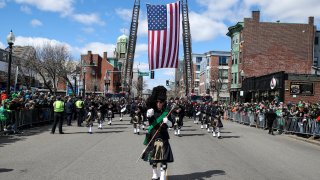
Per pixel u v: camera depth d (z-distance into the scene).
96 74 96.06
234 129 25.56
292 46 57.47
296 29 57.53
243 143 16.66
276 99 37.81
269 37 57.59
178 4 37.38
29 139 16.27
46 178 8.52
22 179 8.40
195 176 9.05
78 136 17.91
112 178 8.61
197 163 10.95
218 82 76.25
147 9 37.91
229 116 41.16
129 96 56.53
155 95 7.92
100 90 95.62
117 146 14.37
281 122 23.80
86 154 12.16
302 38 57.44
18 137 17.00
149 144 7.85
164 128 7.85
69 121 24.92
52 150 12.98
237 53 60.56
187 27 57.16
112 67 97.69
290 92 41.69
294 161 11.91
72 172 9.23
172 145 15.41
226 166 10.55
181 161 11.27
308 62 57.41
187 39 57.34
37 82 62.50
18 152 12.42
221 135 20.45
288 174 9.68
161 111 7.95
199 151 13.66
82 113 25.36
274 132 24.55
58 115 18.97
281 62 57.34
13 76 49.69
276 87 43.03
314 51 59.84
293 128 22.06
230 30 63.03
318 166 11.10
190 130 23.53
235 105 40.19
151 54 38.25
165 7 37.69
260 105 29.94
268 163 11.30
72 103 25.30
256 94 51.25
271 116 23.05
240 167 10.45
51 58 55.16
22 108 20.72
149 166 10.13
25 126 21.75
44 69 57.16
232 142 16.98
